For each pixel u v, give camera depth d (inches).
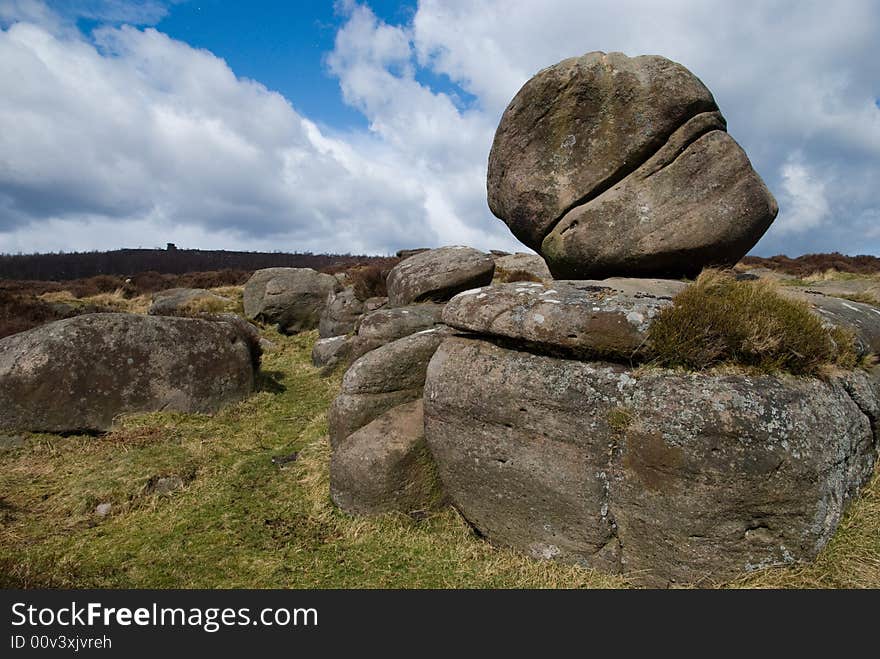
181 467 238.1
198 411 325.7
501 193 246.5
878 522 153.3
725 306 159.8
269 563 171.2
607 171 215.5
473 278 395.5
